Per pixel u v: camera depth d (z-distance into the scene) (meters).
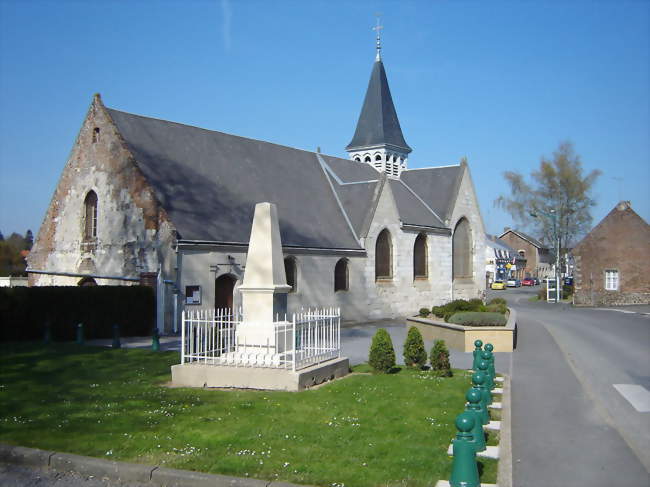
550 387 13.96
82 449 8.51
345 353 20.19
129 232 26.53
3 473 8.02
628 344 22.83
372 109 44.81
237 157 32.09
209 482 7.36
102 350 19.80
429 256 38.81
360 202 35.06
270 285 13.89
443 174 43.66
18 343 21.92
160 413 10.48
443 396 12.03
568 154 63.91
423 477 7.40
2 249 70.88
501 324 21.52
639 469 8.27
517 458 8.74
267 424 9.77
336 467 7.75
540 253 113.69
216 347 15.11
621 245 48.00
